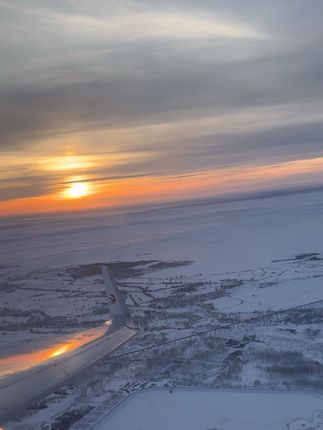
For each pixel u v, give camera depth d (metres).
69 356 12.32
